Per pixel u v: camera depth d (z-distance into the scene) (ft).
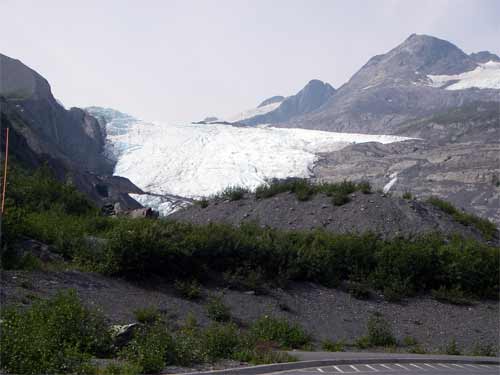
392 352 61.05
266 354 45.98
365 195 122.72
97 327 43.34
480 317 82.69
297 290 81.15
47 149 241.96
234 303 71.87
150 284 71.92
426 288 91.25
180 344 42.83
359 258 91.71
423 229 110.93
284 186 133.28
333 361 47.34
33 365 32.83
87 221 101.40
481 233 122.31
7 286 55.11
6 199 79.30
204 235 83.25
